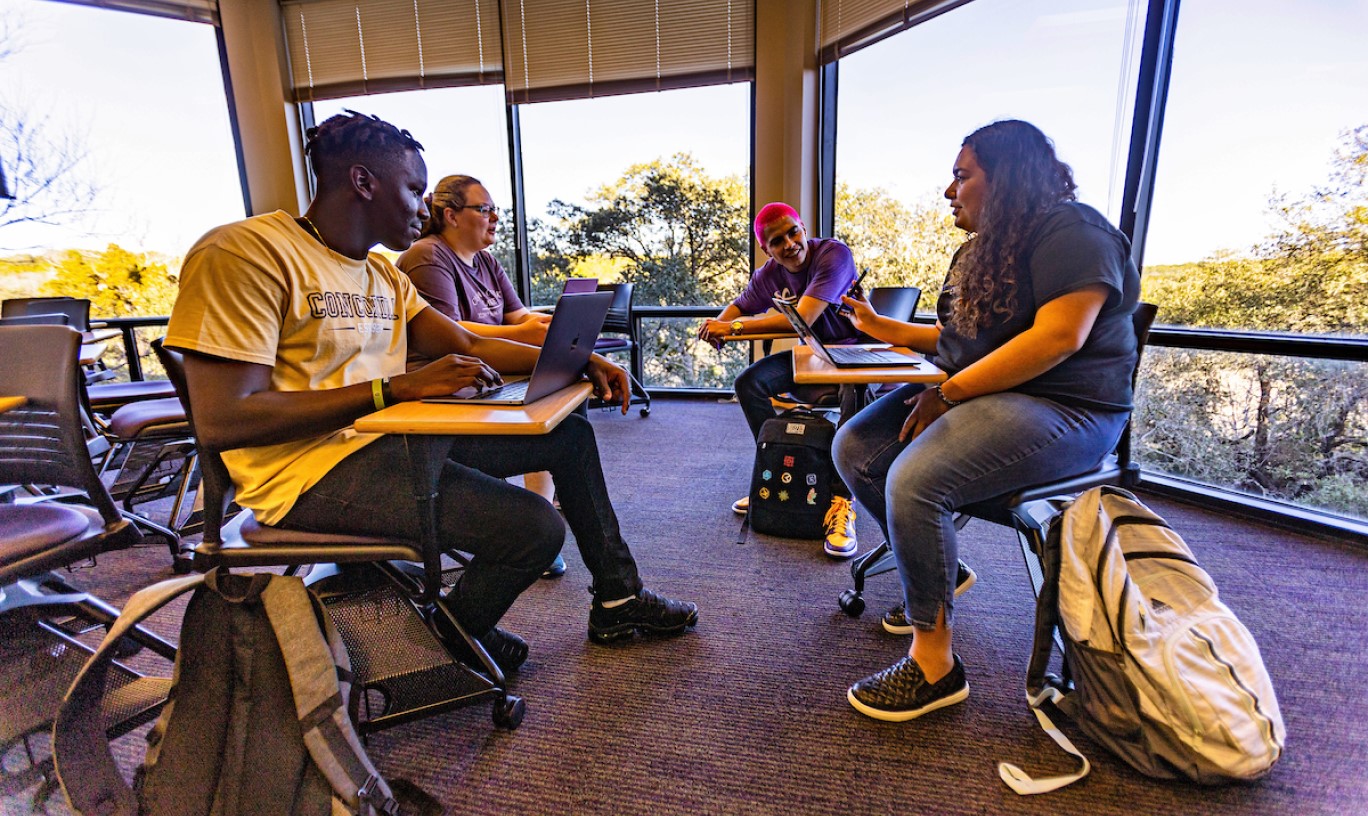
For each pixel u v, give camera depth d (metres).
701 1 3.53
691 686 1.29
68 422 1.05
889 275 3.39
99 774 0.83
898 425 1.38
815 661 1.37
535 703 1.24
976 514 1.27
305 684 0.82
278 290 0.96
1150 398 2.32
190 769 0.82
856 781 1.04
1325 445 1.91
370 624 1.05
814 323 2.16
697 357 4.28
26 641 1.06
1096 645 1.04
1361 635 1.40
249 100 3.91
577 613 1.59
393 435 1.01
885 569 1.66
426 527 0.94
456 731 1.17
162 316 3.85
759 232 2.31
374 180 1.06
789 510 2.02
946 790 1.01
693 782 1.04
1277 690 1.22
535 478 2.03
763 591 1.69
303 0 3.86
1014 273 1.15
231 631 0.85
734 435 3.39
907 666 1.20
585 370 1.25
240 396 0.89
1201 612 1.07
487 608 1.16
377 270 1.25
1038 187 1.13
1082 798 0.99
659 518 2.24
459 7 3.75
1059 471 1.15
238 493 1.03
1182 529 2.00
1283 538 1.91
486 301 1.85
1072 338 1.05
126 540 1.12
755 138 3.67
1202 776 0.97
